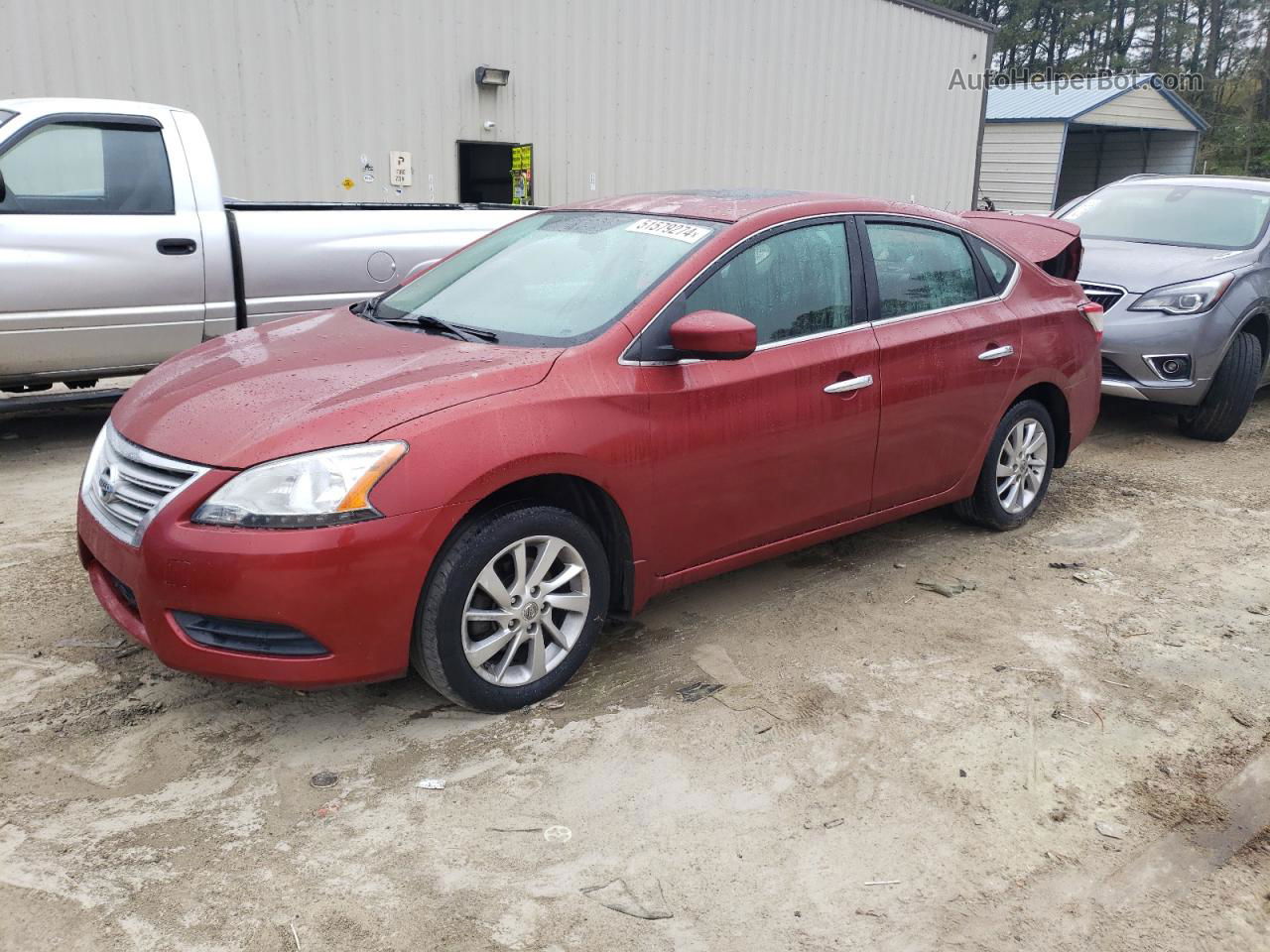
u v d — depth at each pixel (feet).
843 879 8.50
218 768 9.62
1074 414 17.02
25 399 19.42
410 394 9.81
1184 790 9.93
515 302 12.30
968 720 11.00
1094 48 168.35
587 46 40.45
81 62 30.19
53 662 11.35
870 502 13.92
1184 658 12.60
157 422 10.03
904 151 53.98
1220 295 22.06
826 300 13.04
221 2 32.09
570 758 10.00
